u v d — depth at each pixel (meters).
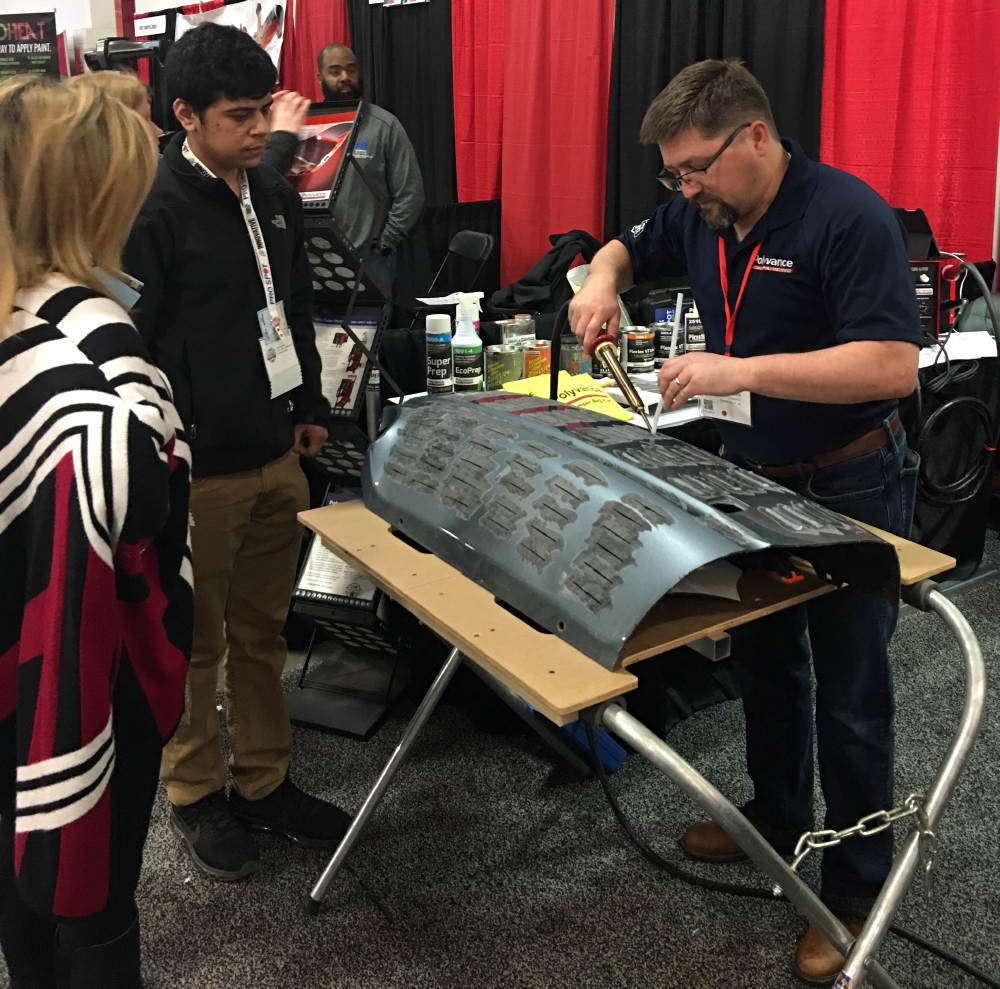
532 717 1.93
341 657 2.38
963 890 1.63
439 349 2.05
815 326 1.36
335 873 1.58
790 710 1.61
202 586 1.57
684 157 1.30
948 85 2.98
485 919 1.59
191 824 1.73
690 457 1.27
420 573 1.20
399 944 1.54
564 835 1.80
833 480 1.43
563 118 3.93
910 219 2.74
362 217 2.93
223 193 1.47
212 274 1.46
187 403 1.48
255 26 5.03
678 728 2.14
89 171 0.91
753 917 1.59
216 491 1.54
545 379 2.13
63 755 0.87
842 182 1.30
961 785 1.91
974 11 2.88
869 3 3.06
